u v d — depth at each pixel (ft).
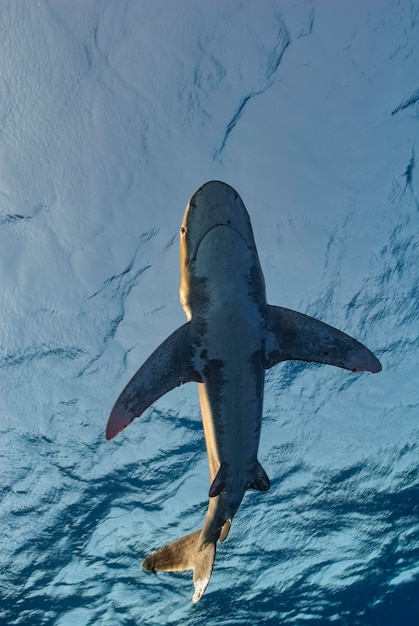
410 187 45.37
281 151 43.88
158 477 51.21
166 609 56.34
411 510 54.85
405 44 41.09
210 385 15.94
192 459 50.52
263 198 45.37
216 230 14.88
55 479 51.57
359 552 56.13
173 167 43.32
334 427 51.47
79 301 46.68
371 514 54.75
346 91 42.60
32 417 49.85
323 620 60.90
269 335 15.84
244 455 16.63
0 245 44.75
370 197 45.65
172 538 53.78
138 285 46.37
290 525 54.13
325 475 53.01
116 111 40.86
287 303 48.78
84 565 53.72
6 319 46.68
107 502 52.13
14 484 51.44
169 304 46.75
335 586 58.34
